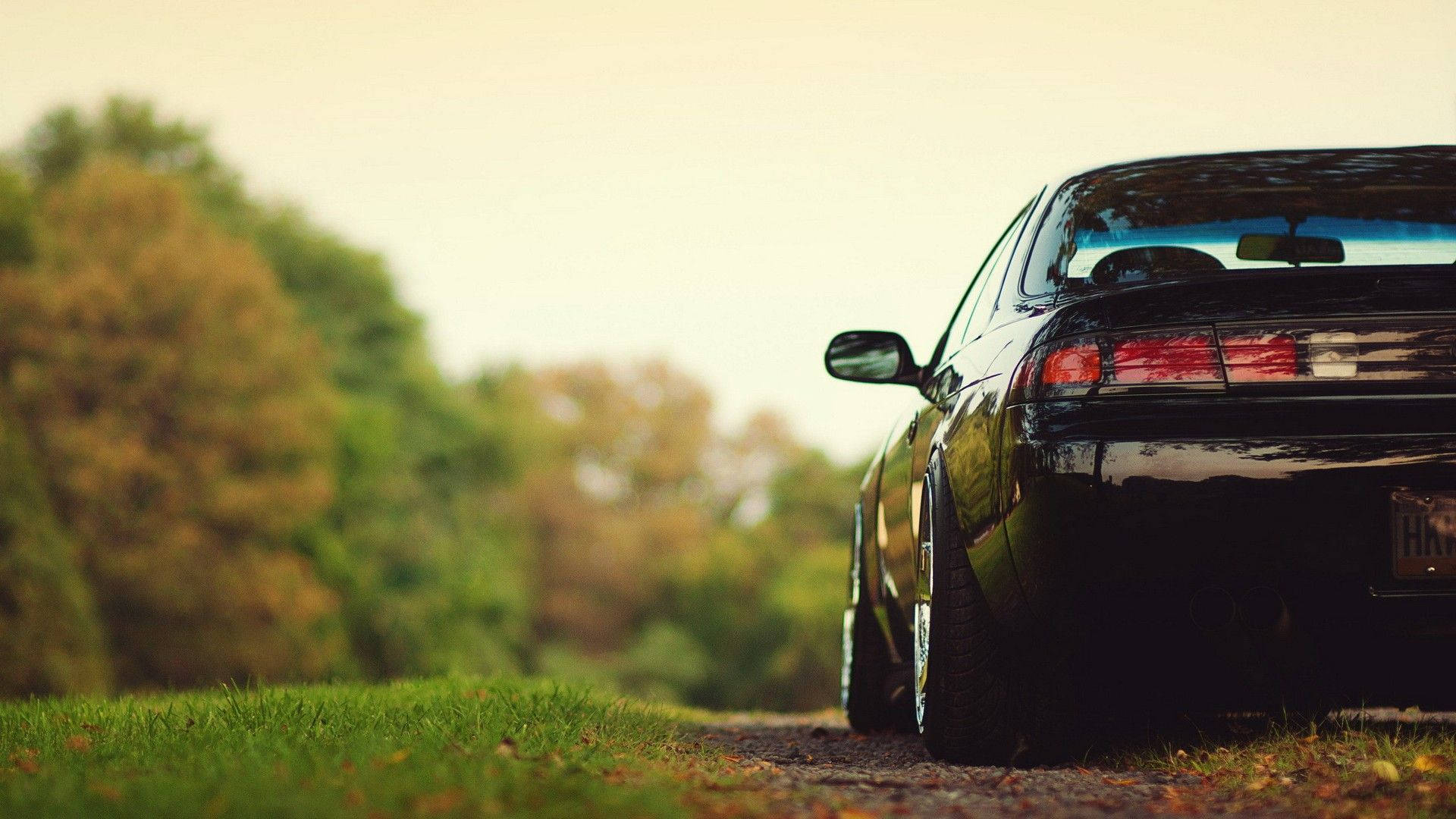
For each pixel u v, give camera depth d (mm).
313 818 4066
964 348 6766
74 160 80125
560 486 115125
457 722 6953
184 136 81438
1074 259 6109
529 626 109062
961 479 5957
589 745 6219
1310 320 5262
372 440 71312
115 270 59062
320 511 63250
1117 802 5102
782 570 118562
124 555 55656
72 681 46188
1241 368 5234
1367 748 5910
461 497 82562
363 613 68438
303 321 78125
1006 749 6137
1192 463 5211
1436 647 5250
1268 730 6480
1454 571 5141
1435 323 5230
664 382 137125
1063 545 5297
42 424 55781
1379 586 5164
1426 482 5133
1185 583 5242
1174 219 6254
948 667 6156
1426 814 4676
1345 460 5141
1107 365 5332
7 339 57219
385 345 80938
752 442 136750
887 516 8148
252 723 6957
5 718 7895
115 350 57656
